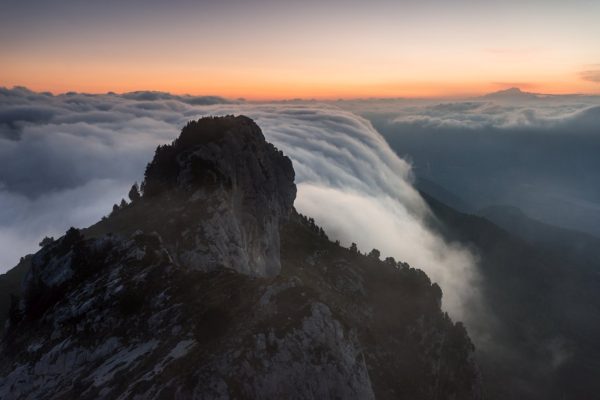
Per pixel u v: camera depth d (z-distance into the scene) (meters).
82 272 74.56
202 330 50.75
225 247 86.50
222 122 129.38
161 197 103.44
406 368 103.88
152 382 46.25
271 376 46.56
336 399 48.31
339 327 51.97
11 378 60.66
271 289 54.28
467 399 113.00
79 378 55.34
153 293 63.25
